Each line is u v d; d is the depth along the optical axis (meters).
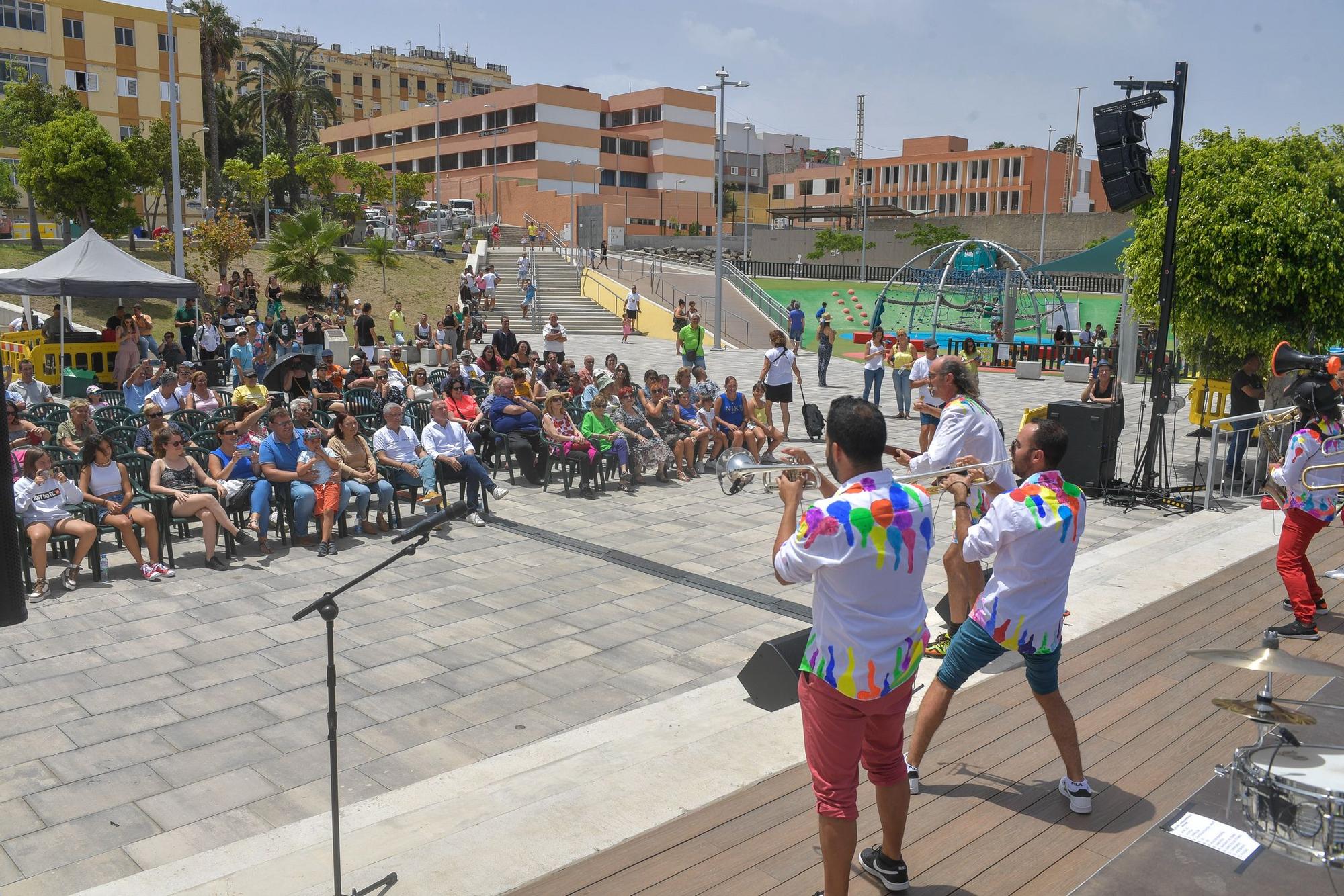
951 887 3.35
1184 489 11.34
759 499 11.59
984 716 4.81
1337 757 3.23
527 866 3.55
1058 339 30.17
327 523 9.01
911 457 5.95
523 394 13.80
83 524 7.94
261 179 51.50
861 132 87.81
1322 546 8.37
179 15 53.53
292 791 5.00
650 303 35.28
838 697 2.95
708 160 87.75
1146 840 3.65
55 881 4.23
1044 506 3.62
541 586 8.29
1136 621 6.29
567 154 79.50
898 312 44.84
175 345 19.34
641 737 4.87
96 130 34.69
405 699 6.09
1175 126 10.07
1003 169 83.50
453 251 52.56
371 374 15.14
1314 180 11.23
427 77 112.75
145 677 6.34
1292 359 7.96
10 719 5.74
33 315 23.45
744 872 3.48
